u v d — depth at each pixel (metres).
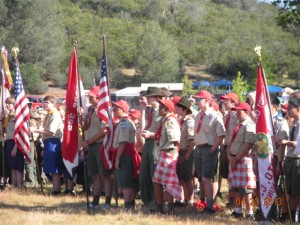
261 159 11.11
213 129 12.27
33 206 13.73
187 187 13.44
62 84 83.44
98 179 13.22
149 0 130.25
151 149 12.53
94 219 11.61
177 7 131.75
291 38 115.56
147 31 96.38
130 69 94.69
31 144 17.02
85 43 100.12
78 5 125.19
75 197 15.28
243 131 11.99
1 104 17.27
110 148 12.73
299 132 10.71
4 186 16.69
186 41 114.44
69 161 13.62
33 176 18.00
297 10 40.75
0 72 19.55
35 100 51.00
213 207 12.50
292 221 11.51
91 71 84.00
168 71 90.75
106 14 123.75
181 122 13.52
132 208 12.75
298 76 88.56
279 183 11.67
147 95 12.75
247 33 119.75
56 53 84.81
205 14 133.75
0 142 17.53
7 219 11.62
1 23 85.12
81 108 13.28
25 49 82.81
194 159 12.73
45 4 87.06
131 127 12.64
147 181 12.69
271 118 11.15
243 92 44.75
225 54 102.25
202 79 94.12
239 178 12.12
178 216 12.06
